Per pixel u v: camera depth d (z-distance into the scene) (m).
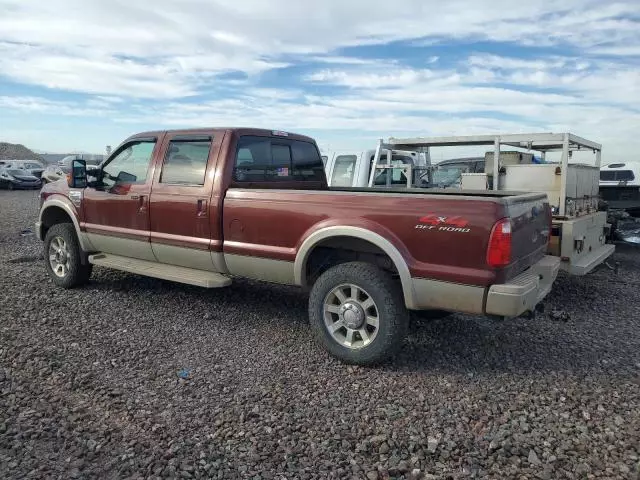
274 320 5.53
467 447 3.17
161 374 4.11
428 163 11.38
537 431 3.36
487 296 3.86
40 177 28.94
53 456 2.98
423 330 5.27
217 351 4.64
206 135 5.38
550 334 5.23
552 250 6.18
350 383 4.04
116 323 5.30
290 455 3.06
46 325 5.15
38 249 9.51
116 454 3.02
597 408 3.67
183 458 3.00
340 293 4.45
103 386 3.87
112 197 6.03
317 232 4.51
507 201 3.91
